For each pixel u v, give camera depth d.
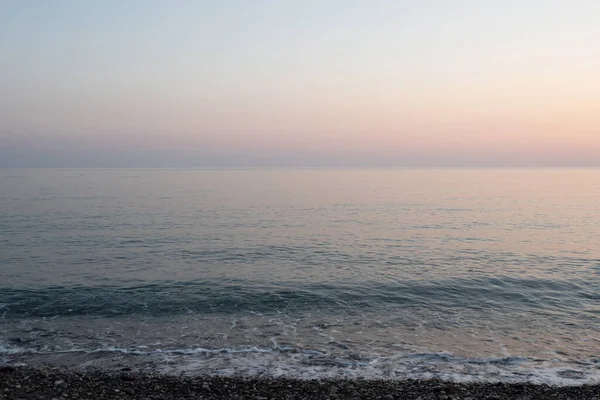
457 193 112.56
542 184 166.75
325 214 63.12
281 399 12.05
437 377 13.70
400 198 95.38
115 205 72.69
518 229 48.50
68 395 12.03
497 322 19.14
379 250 36.31
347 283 25.42
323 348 16.17
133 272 27.94
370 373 13.98
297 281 25.91
